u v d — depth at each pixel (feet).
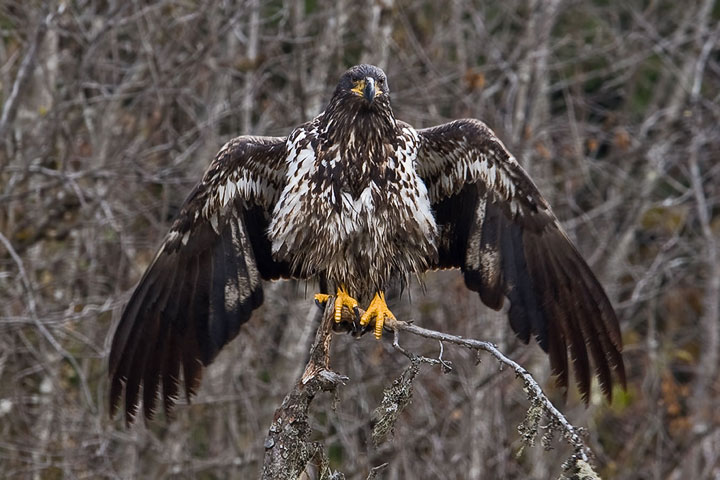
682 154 68.54
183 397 50.90
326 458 30.09
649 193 65.62
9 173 51.60
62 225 53.67
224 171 34.81
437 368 53.52
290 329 55.93
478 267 35.19
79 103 51.88
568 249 34.19
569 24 69.72
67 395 51.06
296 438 29.81
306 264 34.73
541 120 64.08
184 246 35.22
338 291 34.81
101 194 50.49
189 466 51.03
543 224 34.42
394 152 34.14
